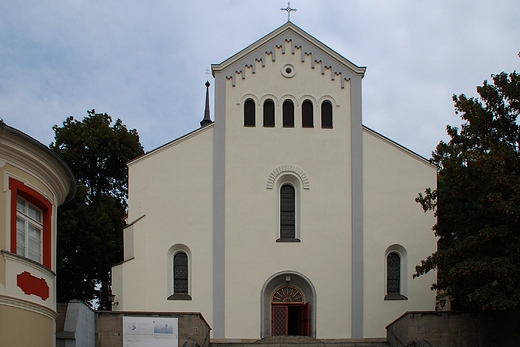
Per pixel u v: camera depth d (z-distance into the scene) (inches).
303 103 1485.0
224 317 1382.9
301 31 1499.8
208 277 1398.9
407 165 1464.1
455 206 1211.9
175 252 1416.1
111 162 2041.1
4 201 821.2
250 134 1461.6
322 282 1411.2
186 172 1437.0
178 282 1405.0
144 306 1370.6
